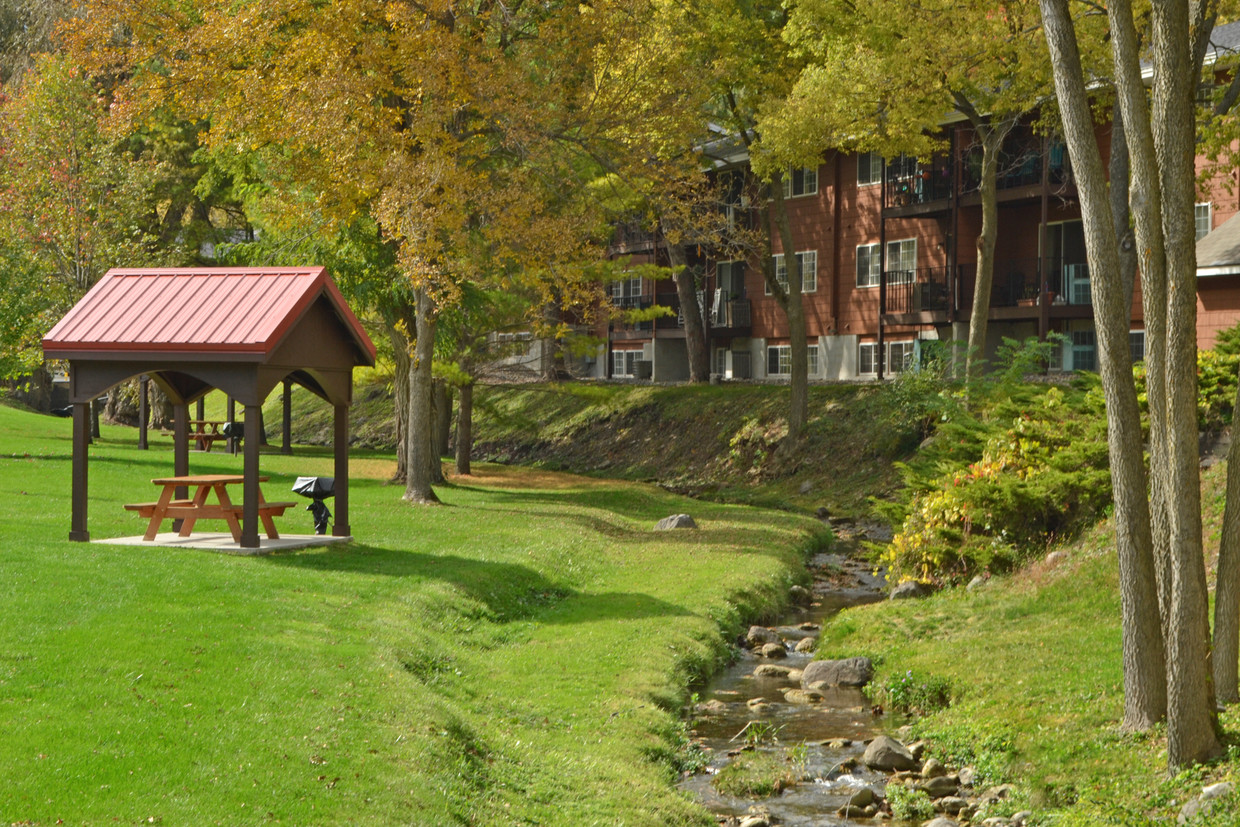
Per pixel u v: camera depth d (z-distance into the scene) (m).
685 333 45.00
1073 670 11.23
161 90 22.81
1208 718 8.22
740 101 31.44
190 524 16.09
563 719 10.34
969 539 16.73
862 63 24.06
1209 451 17.11
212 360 14.31
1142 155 8.59
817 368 41.72
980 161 34.88
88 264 31.66
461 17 22.06
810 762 10.32
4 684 8.12
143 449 32.16
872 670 13.09
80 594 11.04
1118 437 8.96
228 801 6.73
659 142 24.44
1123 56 8.57
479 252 23.20
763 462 34.47
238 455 33.56
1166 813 7.67
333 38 20.94
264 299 14.93
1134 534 9.02
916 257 37.62
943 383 30.62
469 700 10.40
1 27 38.75
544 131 22.92
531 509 23.95
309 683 9.10
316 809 6.84
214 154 25.77
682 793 9.24
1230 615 9.11
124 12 22.55
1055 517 16.56
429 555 16.48
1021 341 33.66
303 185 23.39
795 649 14.95
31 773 6.71
